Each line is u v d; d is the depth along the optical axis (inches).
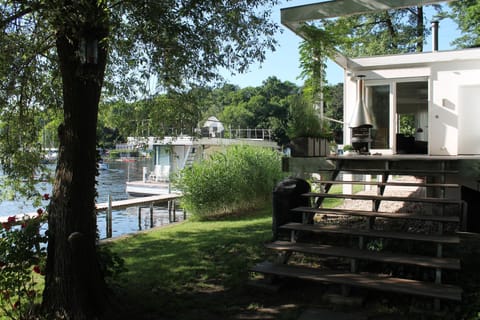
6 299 161.8
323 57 359.6
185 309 172.6
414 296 167.8
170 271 226.8
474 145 341.1
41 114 254.1
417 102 392.8
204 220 434.6
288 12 264.1
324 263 220.2
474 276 188.4
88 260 161.6
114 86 269.7
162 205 682.8
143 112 288.0
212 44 197.9
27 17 170.2
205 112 294.8
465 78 343.6
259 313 166.2
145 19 156.5
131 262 250.1
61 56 161.2
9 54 176.9
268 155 529.7
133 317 164.2
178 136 307.9
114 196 877.8
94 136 167.6
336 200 445.7
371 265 209.8
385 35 830.5
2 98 196.5
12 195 263.9
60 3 139.4
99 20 149.3
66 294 157.8
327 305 171.2
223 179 458.0
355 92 389.4
